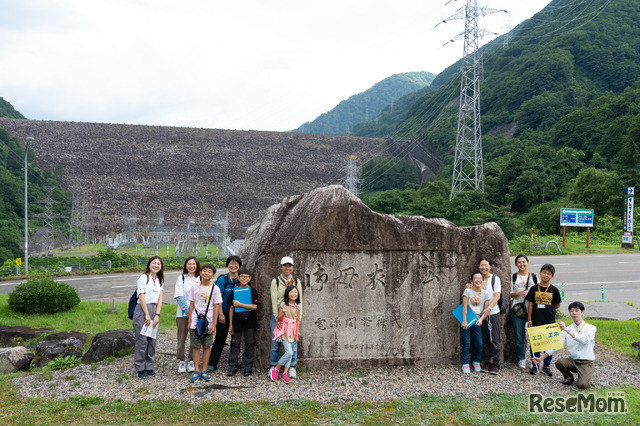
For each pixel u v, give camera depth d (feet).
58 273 76.38
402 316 26.63
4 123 327.06
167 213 270.67
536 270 69.51
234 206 289.53
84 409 20.10
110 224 250.78
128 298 57.67
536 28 355.36
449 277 27.17
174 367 25.85
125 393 21.81
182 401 20.79
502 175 173.88
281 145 365.61
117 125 354.95
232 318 23.89
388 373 25.09
